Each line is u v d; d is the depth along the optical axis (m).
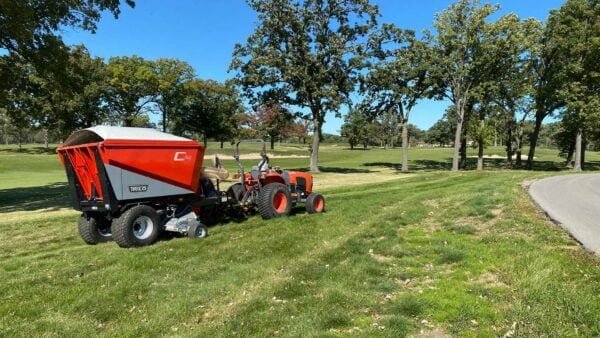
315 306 5.03
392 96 36.22
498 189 15.96
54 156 55.41
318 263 6.79
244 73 33.28
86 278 6.34
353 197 15.48
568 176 26.14
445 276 6.07
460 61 36.81
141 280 6.11
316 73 32.78
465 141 44.88
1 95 18.17
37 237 9.91
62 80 18.56
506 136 54.91
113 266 6.91
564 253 6.82
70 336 4.48
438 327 4.50
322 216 11.07
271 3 31.75
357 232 8.99
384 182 23.17
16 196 19.36
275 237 8.66
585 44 37.34
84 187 8.81
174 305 5.17
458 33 36.38
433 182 21.91
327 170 37.94
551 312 4.57
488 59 35.84
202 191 9.92
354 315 4.82
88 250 8.28
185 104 61.44
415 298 5.18
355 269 6.41
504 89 40.22
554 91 39.47
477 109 44.12
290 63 32.81
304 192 12.03
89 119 56.22
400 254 7.27
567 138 50.38
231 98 66.19
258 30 32.50
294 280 5.94
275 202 10.93
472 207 11.70
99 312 5.05
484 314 4.70
